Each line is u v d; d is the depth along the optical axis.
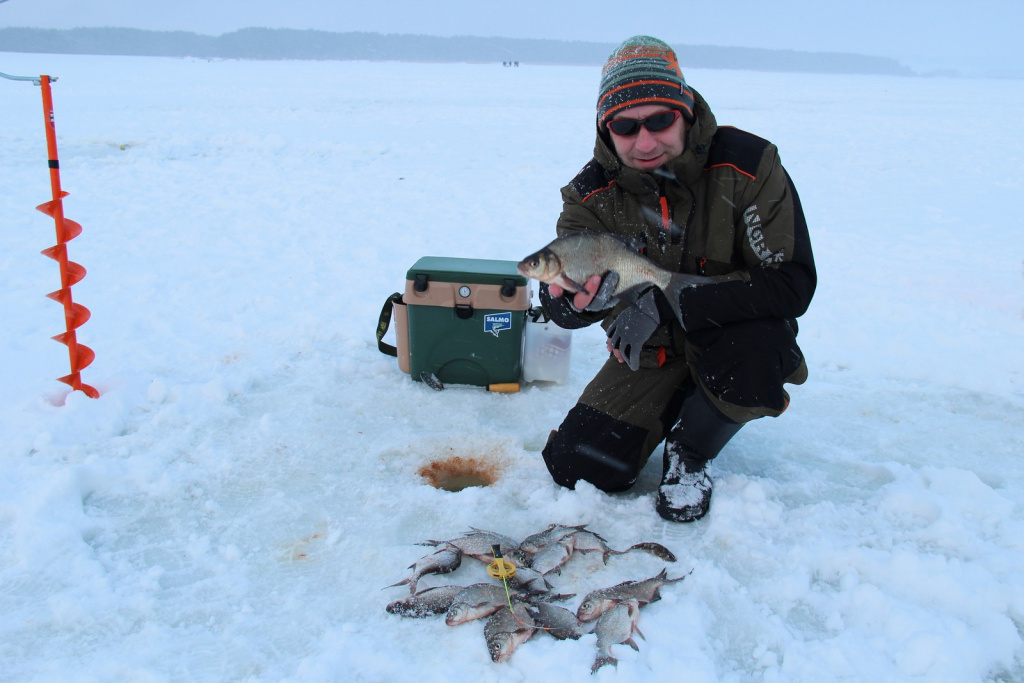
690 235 2.59
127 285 5.44
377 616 2.22
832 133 17.64
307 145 13.16
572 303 2.65
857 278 6.03
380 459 3.15
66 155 11.41
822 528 2.65
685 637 2.10
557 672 1.96
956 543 2.55
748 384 2.49
